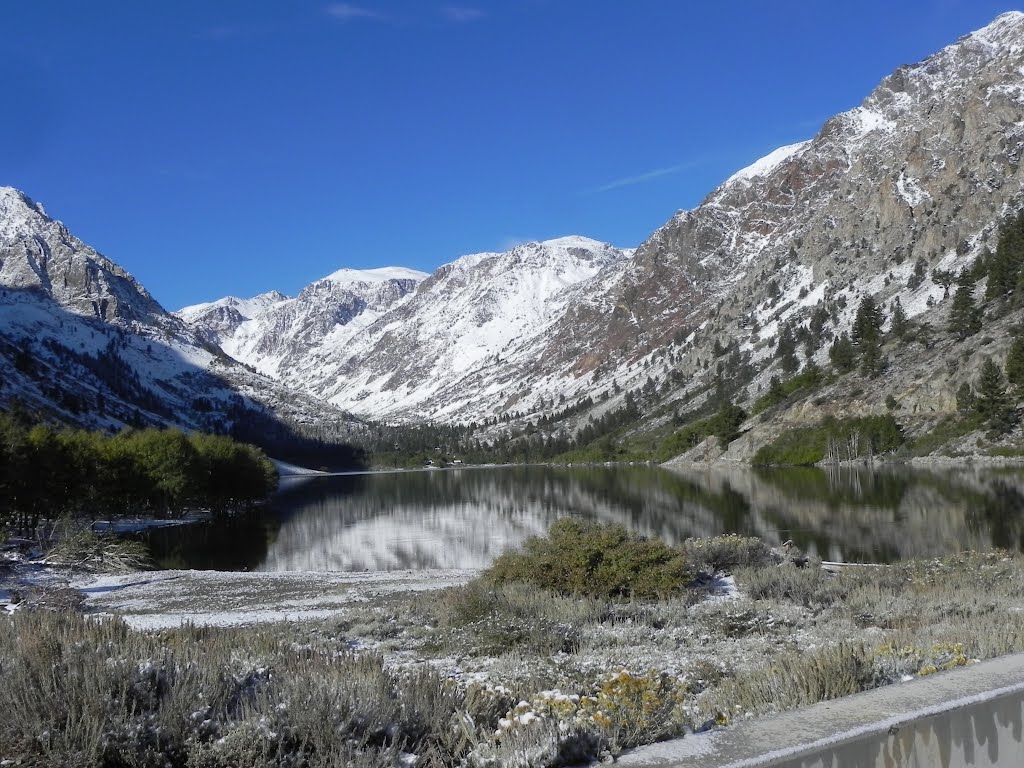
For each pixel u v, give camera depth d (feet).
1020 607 52.34
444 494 350.84
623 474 444.55
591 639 49.47
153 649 26.53
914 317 510.99
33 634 27.40
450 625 56.13
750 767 12.96
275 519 261.85
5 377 600.39
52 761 16.62
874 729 14.11
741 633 52.49
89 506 223.92
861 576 75.66
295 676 22.48
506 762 16.76
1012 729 15.89
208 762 17.49
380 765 17.31
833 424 398.21
